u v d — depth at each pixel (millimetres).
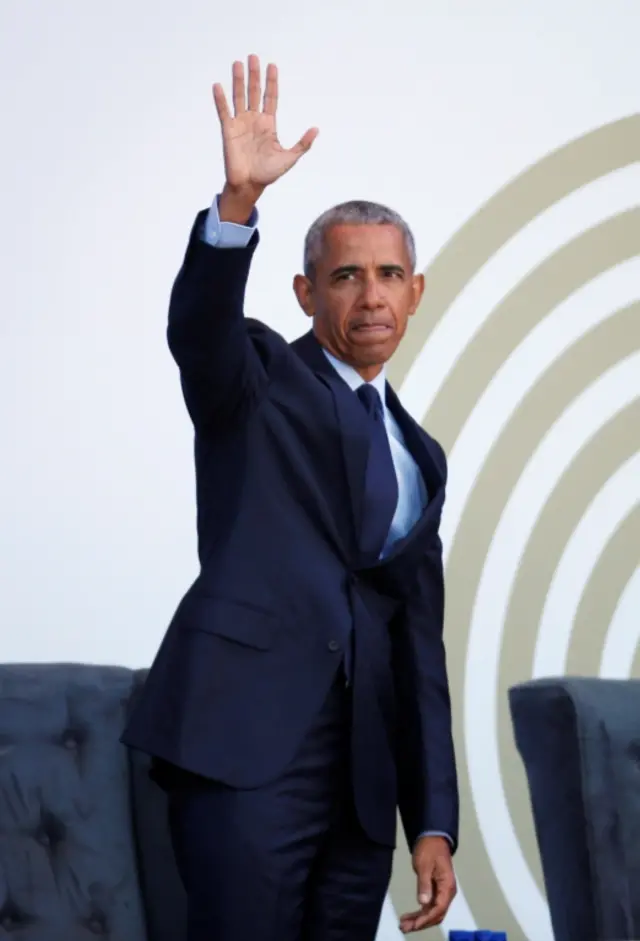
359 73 13570
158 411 12672
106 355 12594
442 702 7242
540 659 13672
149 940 8109
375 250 7008
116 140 12844
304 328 13070
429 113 13758
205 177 13000
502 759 13383
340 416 6617
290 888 6234
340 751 6516
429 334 13742
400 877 12633
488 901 13047
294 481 6555
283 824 6215
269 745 6203
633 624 13961
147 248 12789
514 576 13711
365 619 6578
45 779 8094
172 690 6305
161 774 6469
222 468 6617
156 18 13094
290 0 13453
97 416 12508
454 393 13750
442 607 7332
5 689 8250
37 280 12508
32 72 12734
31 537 12203
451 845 7094
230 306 6180
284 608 6398
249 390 6523
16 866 7938
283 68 13344
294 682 6328
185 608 6504
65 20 12883
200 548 6715
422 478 7199
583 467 14023
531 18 14125
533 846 13242
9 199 12531
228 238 6152
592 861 7875
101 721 8297
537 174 14023
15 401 12320
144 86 12977
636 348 14250
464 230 13805
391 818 6664
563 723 8117
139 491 12531
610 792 7961
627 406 14195
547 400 13969
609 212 14234
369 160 13500
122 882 8039
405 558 6738
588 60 14234
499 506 13766
